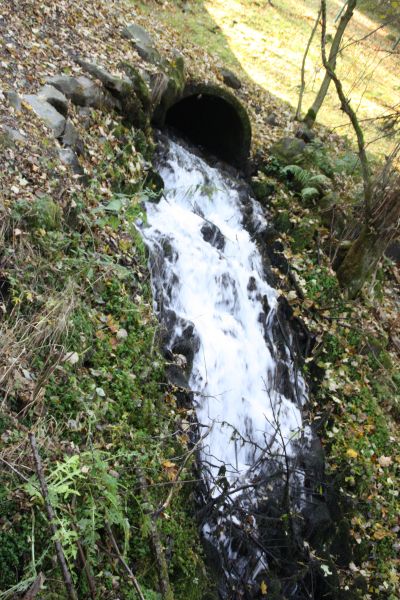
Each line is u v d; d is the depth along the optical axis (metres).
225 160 11.55
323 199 11.00
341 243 10.68
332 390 9.20
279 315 9.48
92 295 6.45
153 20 13.06
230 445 7.55
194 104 11.35
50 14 9.43
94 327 6.21
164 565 5.23
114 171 8.19
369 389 9.66
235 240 9.62
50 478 4.63
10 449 4.72
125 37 10.45
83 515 4.77
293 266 10.20
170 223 8.73
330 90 16.77
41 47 8.62
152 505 5.46
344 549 7.83
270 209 10.89
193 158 10.49
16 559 4.44
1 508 4.53
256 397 8.37
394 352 10.68
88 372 5.90
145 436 5.96
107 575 4.87
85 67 8.87
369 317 10.42
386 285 11.66
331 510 7.97
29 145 6.89
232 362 8.09
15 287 5.66
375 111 16.48
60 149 7.28
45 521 4.62
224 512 6.62
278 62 16.55
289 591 7.05
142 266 7.40
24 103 7.32
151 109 9.58
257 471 7.60
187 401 6.89
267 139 12.13
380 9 21.45
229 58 15.43
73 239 6.62
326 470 8.34
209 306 8.49
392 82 18.62
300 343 9.57
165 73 10.16
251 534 6.83
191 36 15.39
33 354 5.41
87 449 5.23
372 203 10.17
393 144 14.73
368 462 8.72
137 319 6.71
